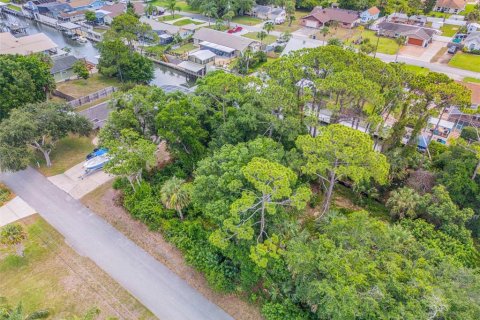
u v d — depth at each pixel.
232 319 30.39
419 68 79.38
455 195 39.66
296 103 43.88
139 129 45.28
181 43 97.00
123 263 35.16
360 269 25.39
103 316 30.42
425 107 44.66
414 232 34.72
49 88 62.88
